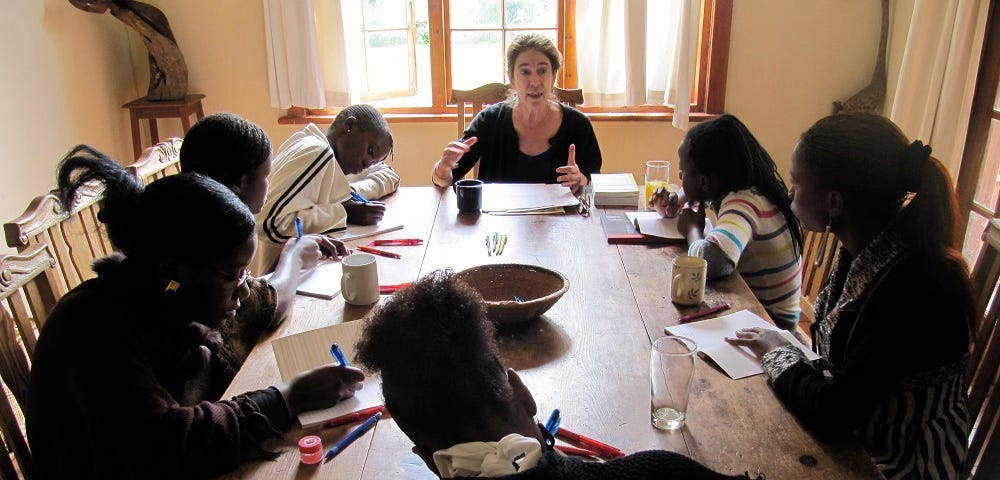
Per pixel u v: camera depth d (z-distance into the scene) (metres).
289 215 2.07
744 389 1.29
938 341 1.17
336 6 3.37
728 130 1.83
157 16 3.31
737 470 1.07
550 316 1.56
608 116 3.58
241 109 3.67
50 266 1.56
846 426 1.13
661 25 3.40
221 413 1.13
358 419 1.21
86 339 1.09
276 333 1.53
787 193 1.89
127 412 1.07
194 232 1.10
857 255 1.34
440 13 3.52
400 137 3.71
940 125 2.79
